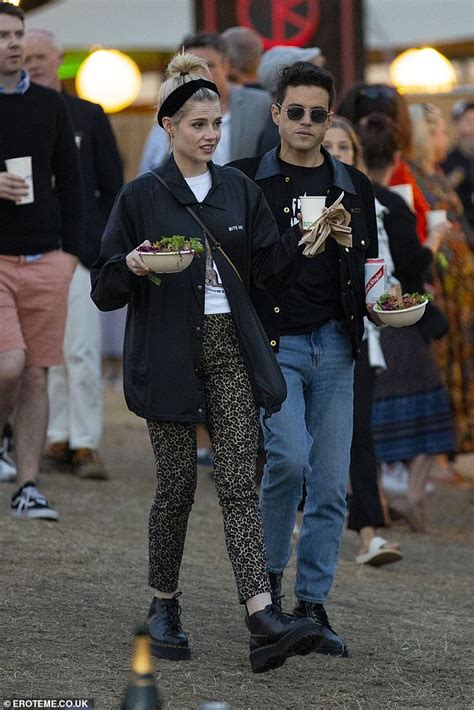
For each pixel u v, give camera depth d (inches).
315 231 363.9
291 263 369.4
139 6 1066.1
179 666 374.0
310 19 888.9
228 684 361.4
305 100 387.9
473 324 693.3
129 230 371.2
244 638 408.2
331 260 391.9
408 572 546.0
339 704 351.3
